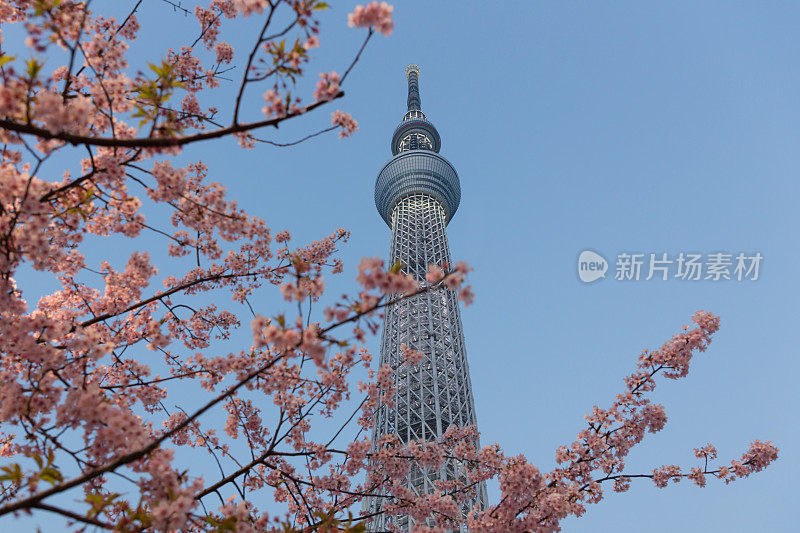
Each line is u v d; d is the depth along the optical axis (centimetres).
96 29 877
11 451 1068
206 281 1098
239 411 1146
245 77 587
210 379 1063
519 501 982
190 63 959
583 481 1063
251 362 958
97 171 721
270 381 925
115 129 758
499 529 976
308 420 1178
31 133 552
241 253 1152
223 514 772
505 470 1011
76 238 902
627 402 1098
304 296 643
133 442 603
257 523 793
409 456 1099
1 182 677
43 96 547
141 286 1027
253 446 1165
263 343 633
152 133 612
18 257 691
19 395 693
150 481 595
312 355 612
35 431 682
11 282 766
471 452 1186
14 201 694
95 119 746
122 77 721
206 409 555
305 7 575
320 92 603
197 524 683
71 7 692
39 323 768
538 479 974
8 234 666
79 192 770
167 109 698
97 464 693
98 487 767
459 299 627
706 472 1112
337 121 698
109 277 1014
